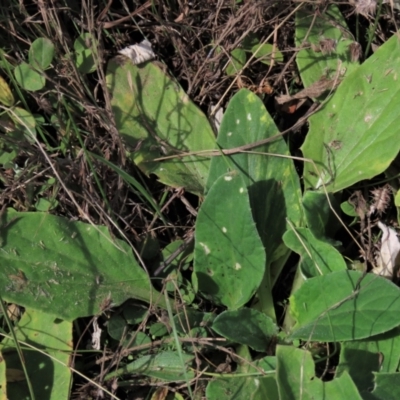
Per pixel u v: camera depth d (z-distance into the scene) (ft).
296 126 1.91
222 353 1.82
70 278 1.78
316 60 1.95
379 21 2.01
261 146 1.86
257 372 1.76
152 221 1.91
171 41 2.02
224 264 1.80
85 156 1.83
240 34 1.98
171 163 1.92
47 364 1.78
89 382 1.81
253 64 2.02
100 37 1.95
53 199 1.88
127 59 1.95
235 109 1.85
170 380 1.76
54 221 1.79
